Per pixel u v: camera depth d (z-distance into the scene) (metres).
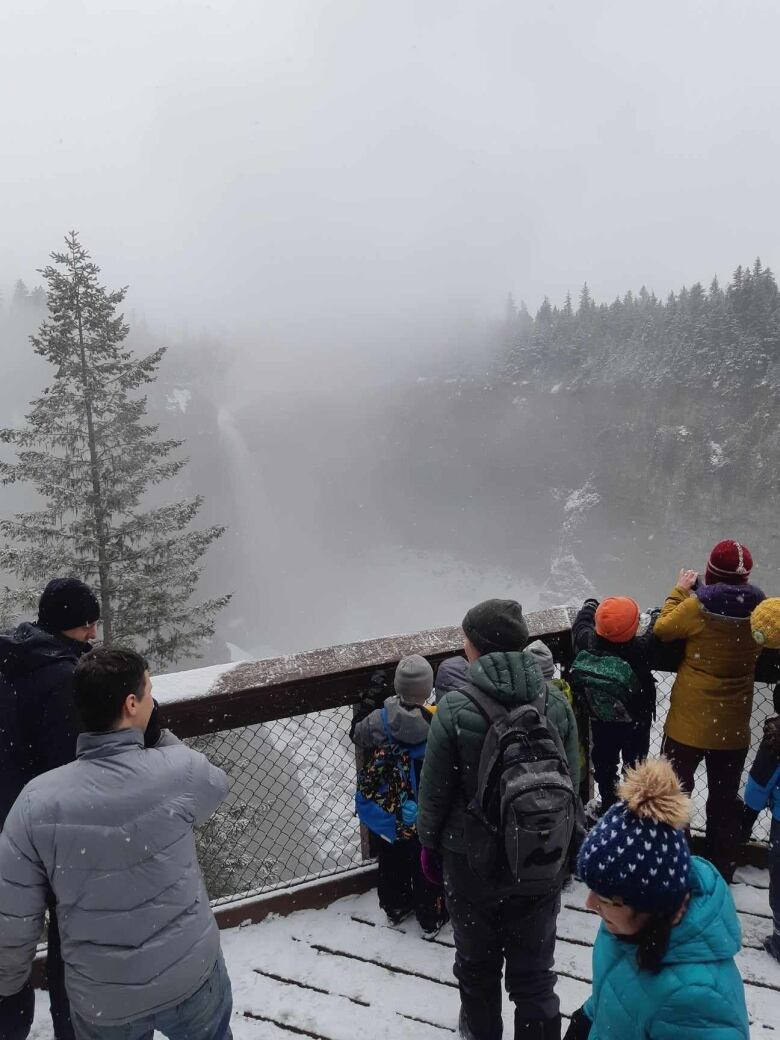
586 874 1.40
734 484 93.56
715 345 100.75
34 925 1.66
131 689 1.77
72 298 15.73
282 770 3.83
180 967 1.73
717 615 3.03
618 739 3.34
